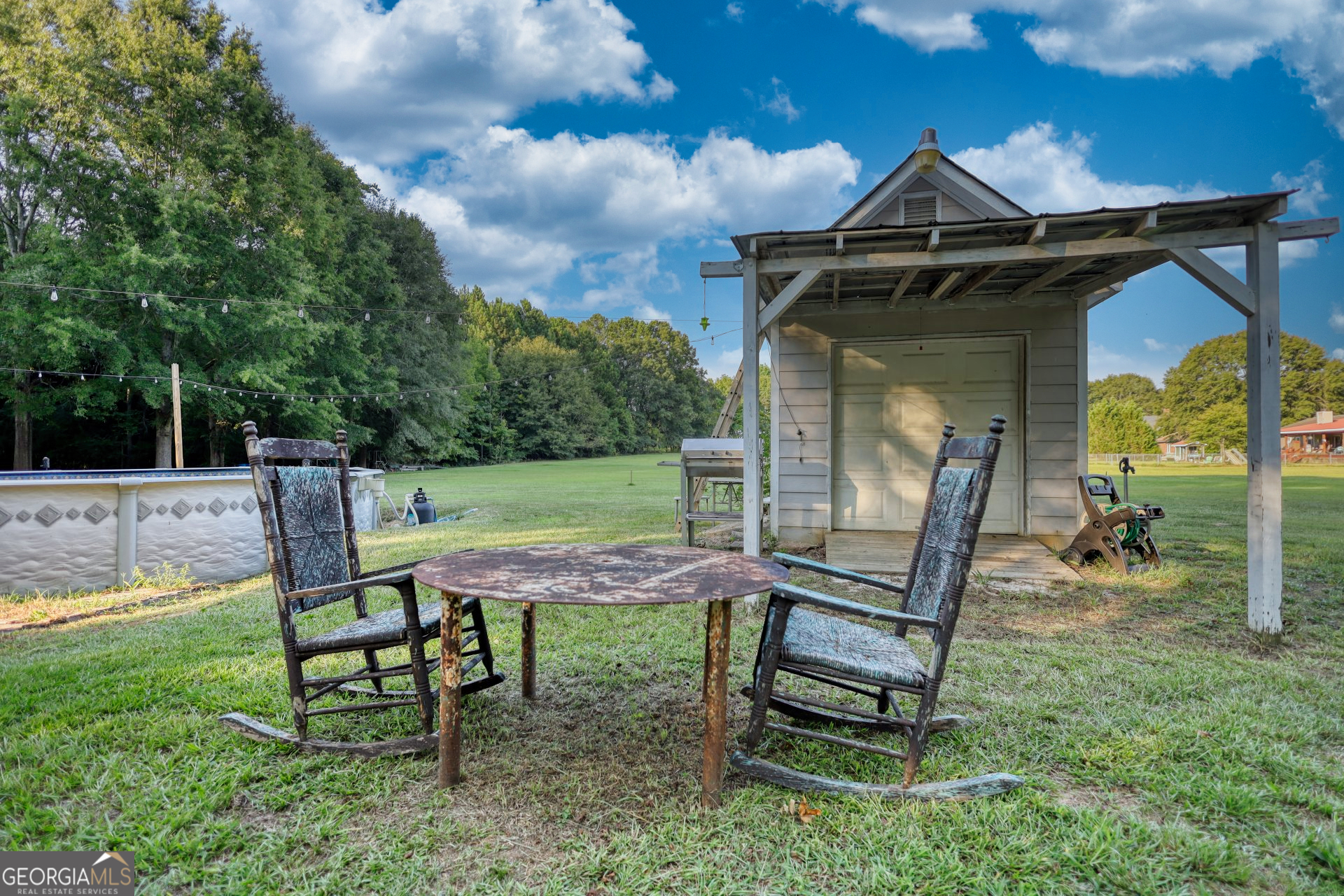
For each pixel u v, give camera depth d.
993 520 6.97
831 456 7.31
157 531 5.73
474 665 2.81
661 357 67.94
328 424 22.45
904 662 2.15
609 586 1.97
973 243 4.59
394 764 2.26
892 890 1.60
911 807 1.97
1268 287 4.00
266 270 19.36
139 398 21.14
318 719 2.63
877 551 6.32
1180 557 6.59
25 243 17.08
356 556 2.81
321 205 20.91
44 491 5.13
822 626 2.55
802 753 2.36
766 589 2.00
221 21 19.16
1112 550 5.86
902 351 7.21
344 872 1.67
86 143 16.36
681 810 1.98
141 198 16.81
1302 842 1.77
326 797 2.06
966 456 2.20
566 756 2.35
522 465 38.56
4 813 1.92
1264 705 2.76
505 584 1.99
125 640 3.89
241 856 1.74
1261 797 2.01
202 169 17.27
